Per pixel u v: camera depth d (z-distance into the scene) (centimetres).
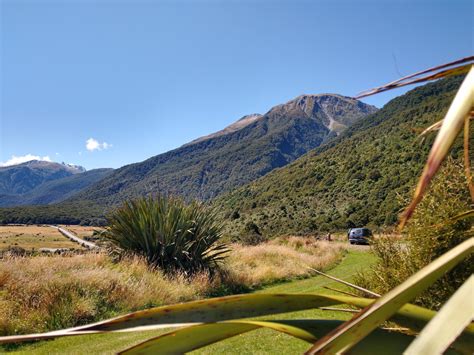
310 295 79
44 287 838
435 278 57
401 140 6562
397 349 74
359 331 56
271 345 627
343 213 4966
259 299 79
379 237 518
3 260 994
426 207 404
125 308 886
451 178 384
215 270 1286
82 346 681
